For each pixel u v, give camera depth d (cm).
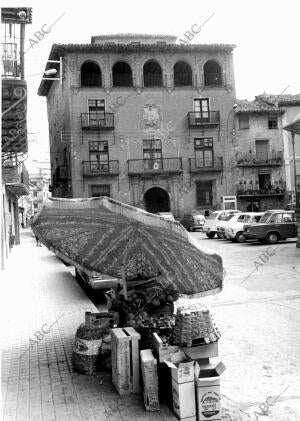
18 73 888
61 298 970
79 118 3512
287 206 3300
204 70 3878
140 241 475
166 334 464
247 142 3734
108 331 512
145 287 553
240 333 656
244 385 465
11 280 1270
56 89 4100
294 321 715
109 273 543
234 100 3738
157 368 418
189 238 422
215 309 827
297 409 407
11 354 573
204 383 380
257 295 944
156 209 3747
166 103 3656
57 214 464
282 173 3762
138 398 430
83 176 3488
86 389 454
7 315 806
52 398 433
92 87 3544
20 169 1814
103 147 3553
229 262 1517
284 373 495
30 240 3409
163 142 3634
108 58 3578
